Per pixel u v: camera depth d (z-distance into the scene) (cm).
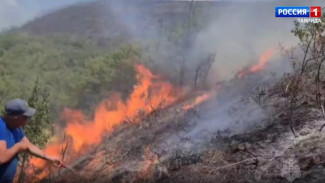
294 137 462
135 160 557
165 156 525
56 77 2547
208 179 435
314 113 498
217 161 468
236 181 417
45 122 632
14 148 304
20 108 302
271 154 444
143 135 661
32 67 2931
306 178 385
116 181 515
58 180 595
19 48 3456
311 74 571
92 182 543
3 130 299
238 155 464
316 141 436
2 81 2316
